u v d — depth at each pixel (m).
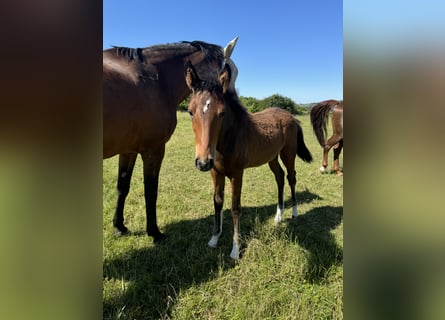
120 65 2.46
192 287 2.20
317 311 1.98
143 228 3.23
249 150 3.00
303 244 2.86
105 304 2.01
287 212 3.96
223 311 2.01
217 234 2.92
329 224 3.57
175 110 2.93
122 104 2.29
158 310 1.97
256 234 2.96
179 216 3.60
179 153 7.55
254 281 2.29
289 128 3.86
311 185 5.32
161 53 2.81
